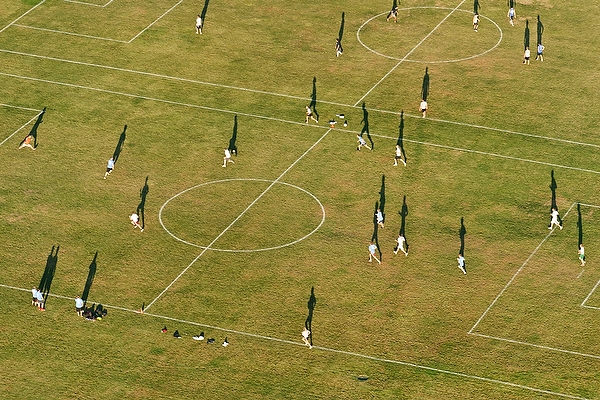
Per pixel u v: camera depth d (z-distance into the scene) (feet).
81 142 429.38
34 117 444.55
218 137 431.43
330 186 402.72
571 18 518.37
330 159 418.31
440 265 363.15
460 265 360.89
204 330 337.11
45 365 324.19
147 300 349.00
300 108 450.30
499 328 337.11
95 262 365.40
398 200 394.73
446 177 406.82
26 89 463.42
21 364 324.60
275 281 357.20
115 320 340.80
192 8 527.40
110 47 494.18
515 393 313.94
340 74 474.08
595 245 371.56
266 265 364.17
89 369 322.96
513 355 327.06
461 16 520.83
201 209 391.45
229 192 400.47
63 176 409.49
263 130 435.94
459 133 433.07
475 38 502.38
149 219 386.52
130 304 347.36
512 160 416.67
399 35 504.43
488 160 416.67
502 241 374.22
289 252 370.12
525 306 345.31
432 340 333.01
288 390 315.78
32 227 381.60
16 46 494.59
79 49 492.95
